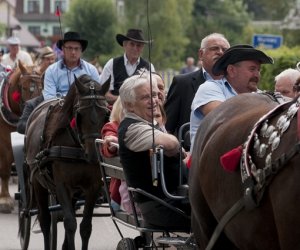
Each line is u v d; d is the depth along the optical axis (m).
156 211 7.61
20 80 14.83
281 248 5.49
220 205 6.15
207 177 6.28
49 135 10.18
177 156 7.65
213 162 6.21
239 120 6.17
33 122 10.88
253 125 5.99
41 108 11.10
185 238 7.57
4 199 14.93
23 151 11.34
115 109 8.84
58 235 12.75
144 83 7.86
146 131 7.60
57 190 10.06
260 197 5.65
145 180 7.66
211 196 6.26
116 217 8.45
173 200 7.56
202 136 6.53
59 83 11.95
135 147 7.60
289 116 5.61
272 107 6.14
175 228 7.67
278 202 5.48
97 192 10.04
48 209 10.58
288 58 16.78
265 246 5.75
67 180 10.01
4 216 14.48
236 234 6.01
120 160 7.77
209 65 9.70
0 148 14.85
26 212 11.08
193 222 6.71
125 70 13.47
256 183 5.71
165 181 7.66
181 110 10.54
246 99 6.47
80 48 11.97
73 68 11.99
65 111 10.04
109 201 8.54
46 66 16.89
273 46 22.05
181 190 7.50
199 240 6.66
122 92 7.91
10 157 14.90
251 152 5.81
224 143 6.15
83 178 9.99
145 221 7.72
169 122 10.57
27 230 11.11
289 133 5.55
